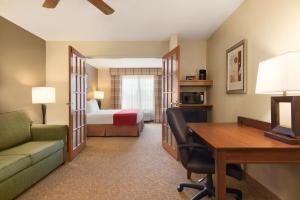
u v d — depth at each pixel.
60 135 3.28
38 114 4.17
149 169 3.10
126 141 5.00
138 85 8.70
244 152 1.49
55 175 2.87
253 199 2.21
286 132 1.67
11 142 2.75
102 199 2.22
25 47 3.78
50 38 4.38
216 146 1.51
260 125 2.35
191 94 4.23
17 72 3.53
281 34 2.05
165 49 4.61
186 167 1.98
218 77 3.83
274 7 2.15
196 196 2.12
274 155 1.49
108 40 4.54
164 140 4.33
